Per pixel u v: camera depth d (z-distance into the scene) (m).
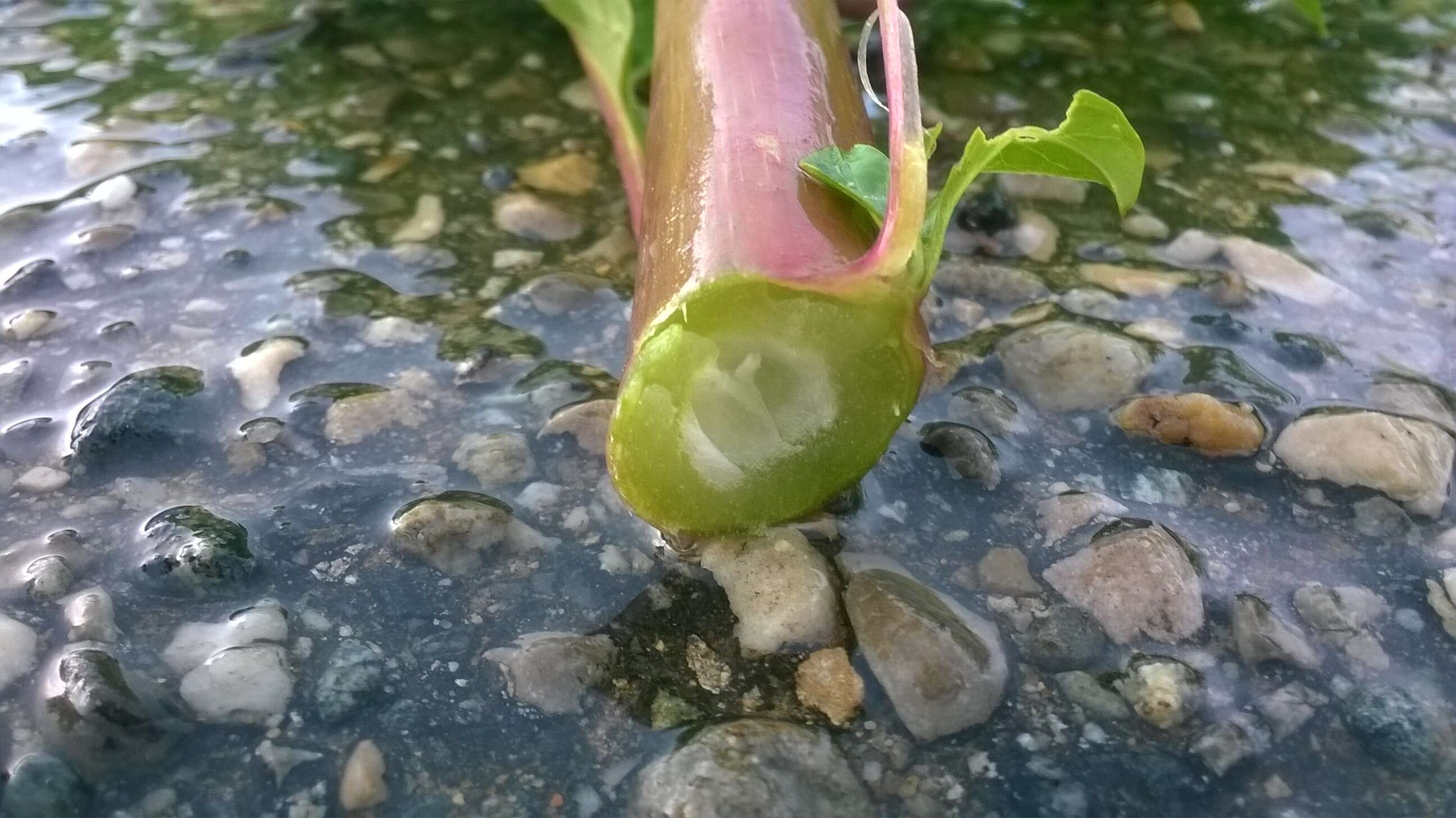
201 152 0.15
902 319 0.08
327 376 0.12
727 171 0.09
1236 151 0.16
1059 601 0.10
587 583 0.10
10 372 0.12
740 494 0.09
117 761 0.08
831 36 0.11
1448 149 0.16
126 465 0.11
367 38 0.18
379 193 0.14
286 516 0.10
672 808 0.08
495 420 0.11
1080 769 0.09
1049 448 0.11
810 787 0.08
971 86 0.17
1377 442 0.11
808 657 0.09
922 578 0.10
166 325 0.12
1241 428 0.11
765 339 0.08
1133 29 0.18
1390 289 0.13
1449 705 0.09
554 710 0.09
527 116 0.16
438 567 0.10
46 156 0.15
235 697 0.09
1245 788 0.09
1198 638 0.09
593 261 0.13
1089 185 0.15
